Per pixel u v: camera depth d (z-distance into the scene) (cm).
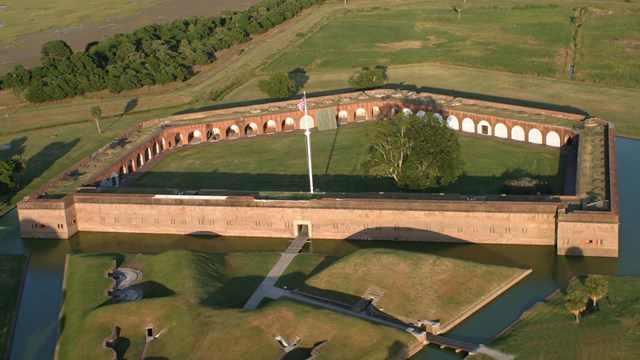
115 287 15550
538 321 13700
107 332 13775
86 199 19188
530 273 15712
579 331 13212
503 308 14388
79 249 18462
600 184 17950
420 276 14938
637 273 15425
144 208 18912
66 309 15138
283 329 13175
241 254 17000
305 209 18012
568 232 16225
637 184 19900
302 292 15012
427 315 14038
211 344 12800
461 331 13688
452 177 18975
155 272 16075
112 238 19000
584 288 14225
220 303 14550
